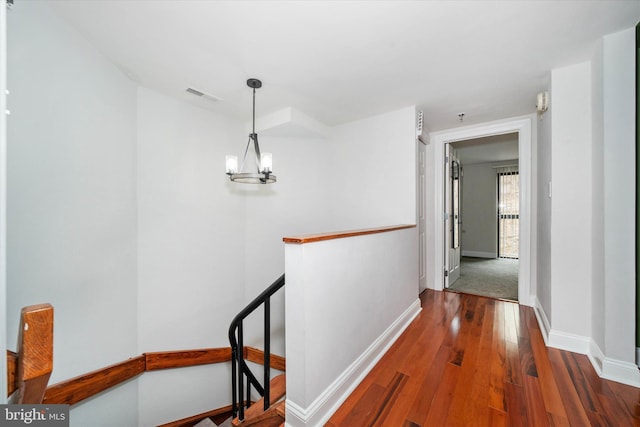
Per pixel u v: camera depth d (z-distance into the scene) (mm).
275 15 1448
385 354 1902
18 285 1258
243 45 1717
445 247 3584
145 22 1503
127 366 1908
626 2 1343
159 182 2301
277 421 1346
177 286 2432
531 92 2393
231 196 2982
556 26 1525
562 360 1778
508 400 1409
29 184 1311
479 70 2031
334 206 3412
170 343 2361
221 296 2857
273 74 2080
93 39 1646
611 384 1523
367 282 1745
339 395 1415
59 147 1474
